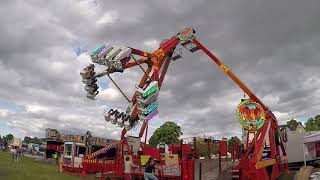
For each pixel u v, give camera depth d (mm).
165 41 26734
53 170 29484
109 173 23656
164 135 81250
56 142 53594
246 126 19641
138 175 21562
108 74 24406
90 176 25688
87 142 35375
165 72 27359
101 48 22797
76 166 31391
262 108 19656
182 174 18641
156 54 25812
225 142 24172
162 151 28781
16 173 20953
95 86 24875
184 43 26594
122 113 24344
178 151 26188
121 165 22469
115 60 22484
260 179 16984
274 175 19859
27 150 76625
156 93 22609
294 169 28734
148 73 25656
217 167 21719
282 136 24188
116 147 25516
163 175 21078
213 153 25312
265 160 18266
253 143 19234
